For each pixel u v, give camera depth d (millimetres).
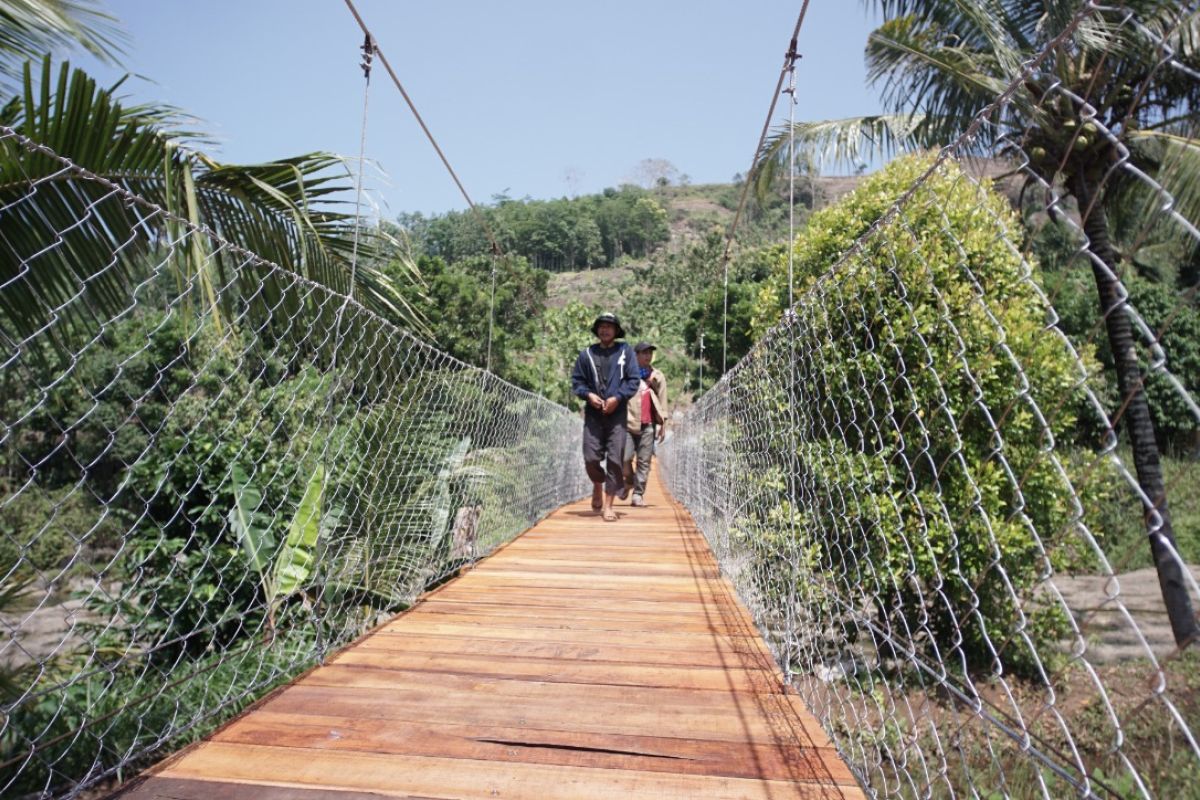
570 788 1614
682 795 1588
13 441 1632
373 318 2834
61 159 1400
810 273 5785
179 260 2785
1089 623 919
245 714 1996
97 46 2945
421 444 3691
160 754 2471
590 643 2666
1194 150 4141
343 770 1682
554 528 5809
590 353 5863
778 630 2574
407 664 2422
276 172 3582
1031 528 1014
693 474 6277
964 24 6512
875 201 5422
